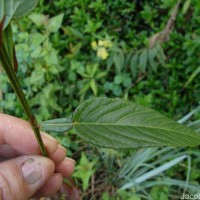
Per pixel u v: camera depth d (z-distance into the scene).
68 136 0.47
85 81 0.50
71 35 0.55
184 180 0.46
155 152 0.45
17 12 0.13
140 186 0.44
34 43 0.48
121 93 0.51
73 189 0.36
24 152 0.23
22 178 0.21
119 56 0.51
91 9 0.59
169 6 0.54
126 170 0.46
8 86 0.51
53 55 0.48
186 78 0.52
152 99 0.50
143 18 0.58
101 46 0.50
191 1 0.52
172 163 0.42
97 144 0.14
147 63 0.52
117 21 0.58
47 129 0.15
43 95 0.48
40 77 0.47
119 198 0.45
